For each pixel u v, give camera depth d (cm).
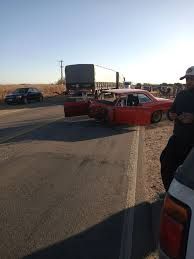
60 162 973
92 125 1780
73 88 3650
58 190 732
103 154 1084
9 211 623
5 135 1452
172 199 244
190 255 227
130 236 531
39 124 1834
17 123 1900
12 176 833
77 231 547
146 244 509
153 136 1477
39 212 619
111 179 812
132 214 611
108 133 1524
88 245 506
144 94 1752
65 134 1486
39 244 508
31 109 2991
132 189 741
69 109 1952
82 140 1338
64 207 641
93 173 862
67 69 3653
